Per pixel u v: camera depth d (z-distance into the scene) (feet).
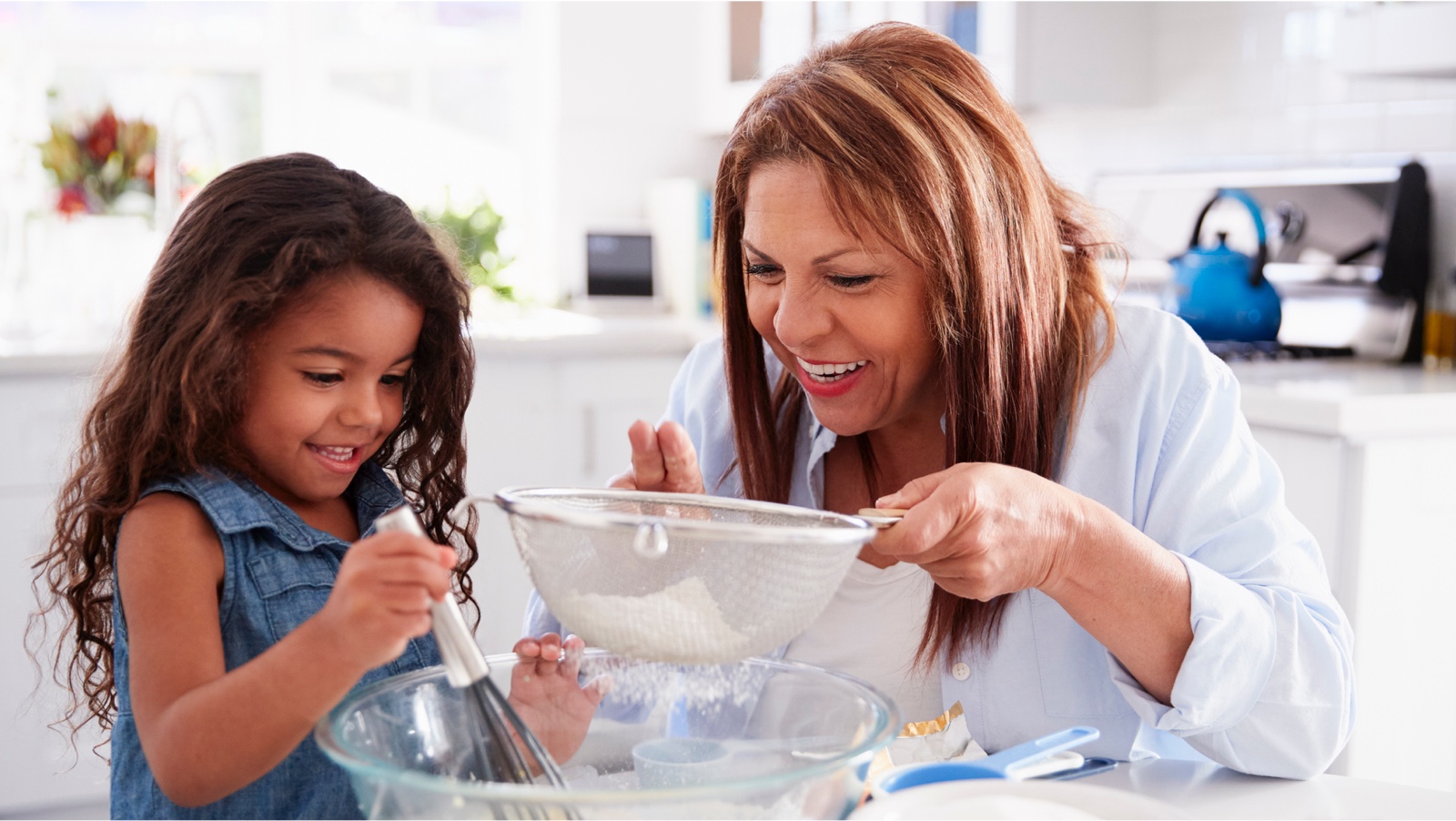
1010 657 3.31
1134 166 8.79
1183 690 2.77
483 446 8.25
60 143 8.75
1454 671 5.78
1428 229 7.02
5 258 8.42
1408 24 6.53
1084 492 3.38
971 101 3.08
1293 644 2.87
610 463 8.63
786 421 3.75
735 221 3.40
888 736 2.00
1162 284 7.88
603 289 10.73
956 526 2.48
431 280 2.99
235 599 2.81
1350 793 2.73
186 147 10.16
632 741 2.50
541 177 11.34
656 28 11.15
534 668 2.55
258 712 2.15
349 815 2.81
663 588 2.17
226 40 10.71
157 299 2.89
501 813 1.88
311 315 2.78
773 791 1.86
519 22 11.43
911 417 3.60
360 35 11.09
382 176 11.27
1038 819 2.15
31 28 10.04
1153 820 2.17
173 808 2.71
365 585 2.07
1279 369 6.70
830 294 3.02
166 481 2.81
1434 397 5.53
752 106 3.22
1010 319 3.12
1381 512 5.51
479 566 8.29
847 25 9.13
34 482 6.98
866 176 2.87
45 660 6.88
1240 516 3.24
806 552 2.11
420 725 2.28
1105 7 8.26
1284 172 7.52
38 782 6.89
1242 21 7.96
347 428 2.89
